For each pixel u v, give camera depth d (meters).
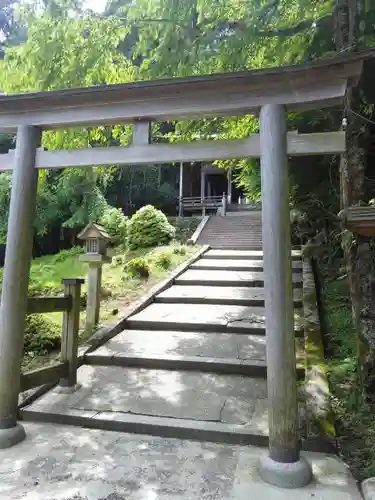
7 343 2.57
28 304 2.76
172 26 3.89
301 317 4.57
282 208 2.29
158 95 2.55
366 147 3.40
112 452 2.37
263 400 2.97
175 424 2.62
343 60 2.19
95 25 3.96
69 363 3.20
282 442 2.10
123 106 2.67
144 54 4.28
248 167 6.45
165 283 6.23
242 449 2.42
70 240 12.92
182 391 3.14
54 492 1.95
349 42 3.27
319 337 3.87
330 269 6.30
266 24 3.96
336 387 3.05
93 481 2.05
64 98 2.65
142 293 5.81
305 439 2.41
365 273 3.05
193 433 2.56
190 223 14.27
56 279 7.33
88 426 2.73
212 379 3.37
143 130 2.67
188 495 1.93
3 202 10.40
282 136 2.37
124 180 16.98
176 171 19.77
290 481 2.00
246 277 6.62
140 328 4.63
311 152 2.34
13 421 2.54
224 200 16.44
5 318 2.59
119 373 3.52
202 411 2.80
